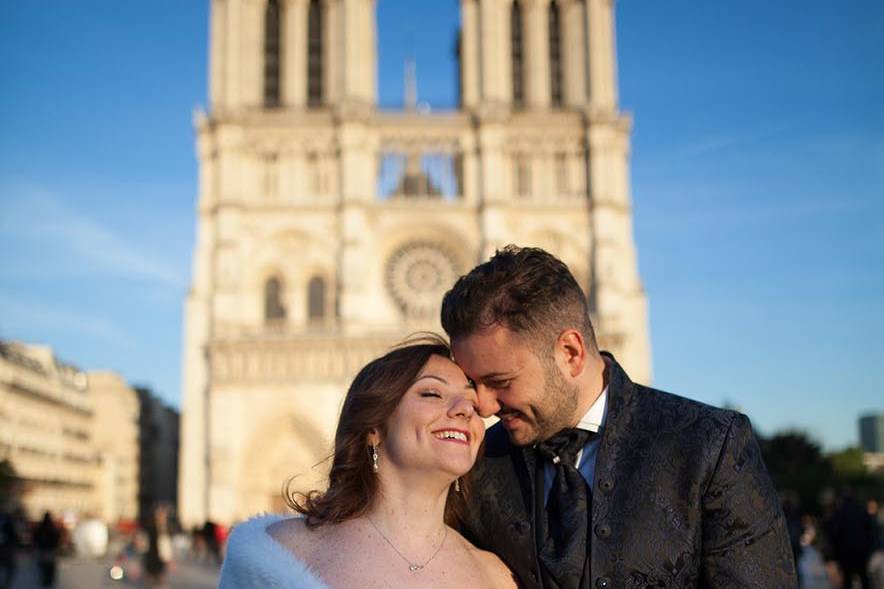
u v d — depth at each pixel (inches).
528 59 4436.5
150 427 7829.7
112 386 6924.2
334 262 4173.2
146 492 7628.0
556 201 4244.6
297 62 4360.2
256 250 4168.3
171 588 1828.2
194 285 4143.7
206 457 3976.4
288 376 4001.0
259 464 3971.5
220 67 4293.8
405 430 307.1
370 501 311.0
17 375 5251.0
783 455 4785.9
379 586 292.7
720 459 291.4
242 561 298.7
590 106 4323.3
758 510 289.0
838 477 4911.4
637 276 4237.2
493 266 311.6
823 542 1339.8
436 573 300.8
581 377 311.4
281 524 315.0
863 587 1208.8
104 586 1883.6
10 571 1927.9
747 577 283.4
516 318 298.4
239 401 3986.2
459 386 314.2
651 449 299.4
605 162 4269.2
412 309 4200.3
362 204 4190.5
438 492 312.8
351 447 313.4
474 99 4389.8
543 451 317.1
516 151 4352.9
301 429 3996.1
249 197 4224.9
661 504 292.7
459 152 4365.2
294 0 4392.2
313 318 4163.4
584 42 4434.1
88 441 6648.6
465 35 4421.8
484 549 335.3
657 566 288.8
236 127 4180.6
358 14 4375.0
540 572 309.0
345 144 4227.4
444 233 4261.8
